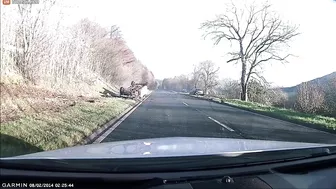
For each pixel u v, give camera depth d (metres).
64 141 6.96
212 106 26.22
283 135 10.37
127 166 2.32
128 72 54.38
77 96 19.14
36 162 2.26
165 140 3.64
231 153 2.65
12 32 13.35
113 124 11.11
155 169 2.37
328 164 2.98
